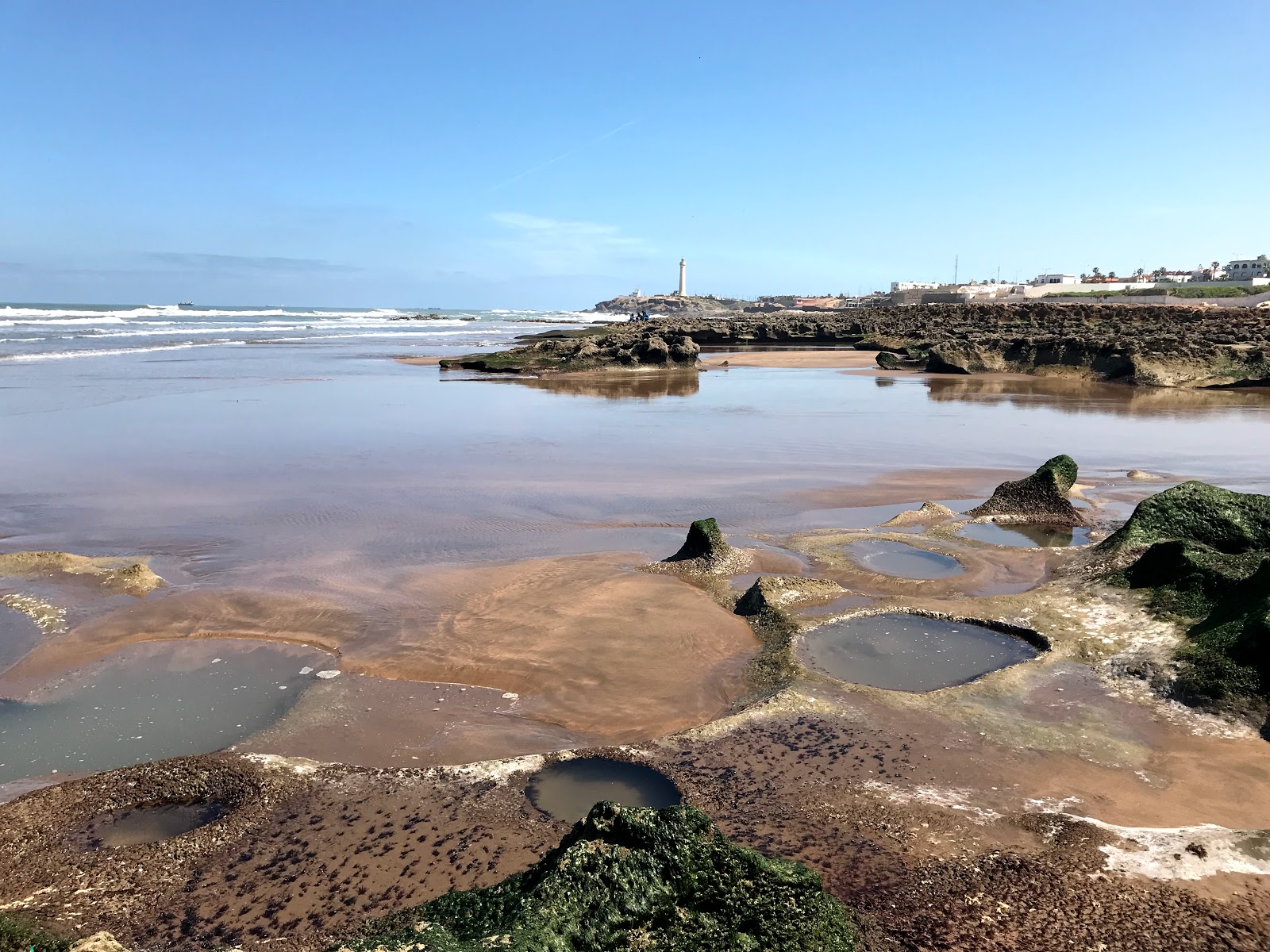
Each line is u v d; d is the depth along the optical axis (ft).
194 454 53.36
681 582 30.37
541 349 130.93
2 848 15.08
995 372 121.08
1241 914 12.96
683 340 136.26
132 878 14.15
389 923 12.12
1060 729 19.51
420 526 37.96
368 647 24.89
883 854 14.60
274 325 260.42
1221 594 24.07
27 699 21.68
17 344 136.46
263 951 12.39
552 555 33.91
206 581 30.53
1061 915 12.97
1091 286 359.05
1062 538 36.63
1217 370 104.17
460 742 19.61
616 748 18.63
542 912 10.48
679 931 11.00
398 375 112.06
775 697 20.98
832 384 107.55
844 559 32.73
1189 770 17.78
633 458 54.34
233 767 17.62
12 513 39.01
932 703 20.72
